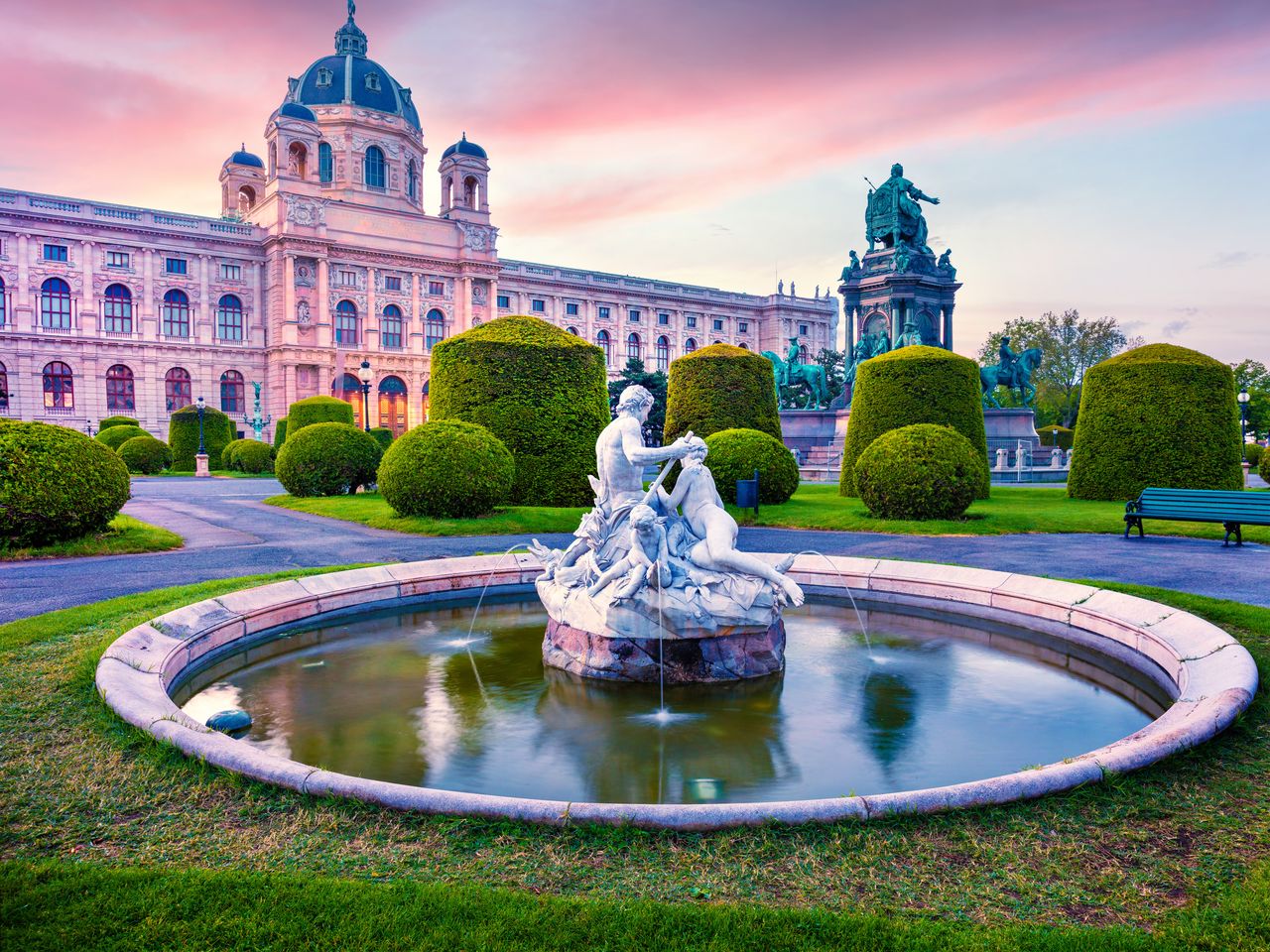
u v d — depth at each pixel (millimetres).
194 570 12523
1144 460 21828
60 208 65938
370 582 10641
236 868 3703
